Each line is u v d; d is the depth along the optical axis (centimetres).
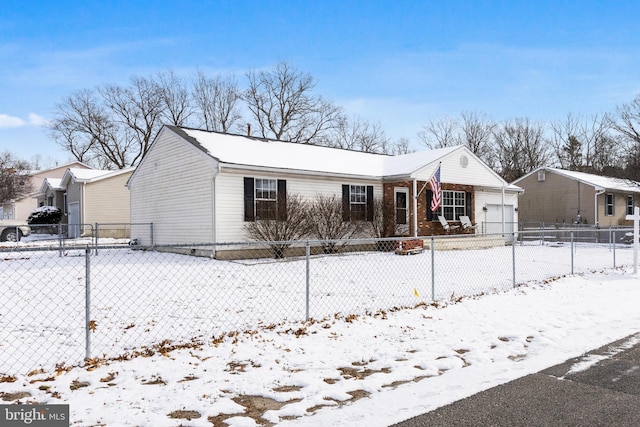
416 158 2152
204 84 4725
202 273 1207
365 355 556
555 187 3250
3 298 881
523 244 2438
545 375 489
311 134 4744
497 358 552
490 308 819
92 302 849
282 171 1655
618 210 3212
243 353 555
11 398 421
